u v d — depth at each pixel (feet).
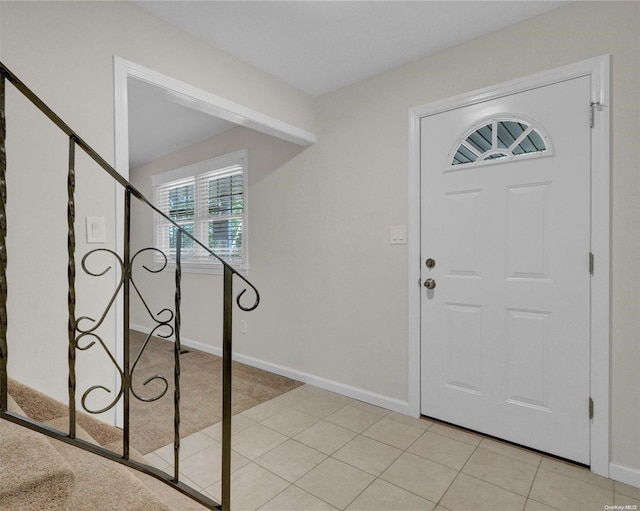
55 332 5.28
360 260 9.01
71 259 3.28
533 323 6.69
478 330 7.30
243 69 8.01
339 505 5.33
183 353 12.94
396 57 7.91
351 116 9.10
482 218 7.22
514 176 6.85
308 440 7.12
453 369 7.63
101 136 5.77
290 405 8.74
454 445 6.93
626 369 5.82
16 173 4.95
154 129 12.23
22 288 4.99
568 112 6.29
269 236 11.10
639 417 5.72
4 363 2.88
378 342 8.73
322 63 8.14
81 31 5.60
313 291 10.01
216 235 13.05
